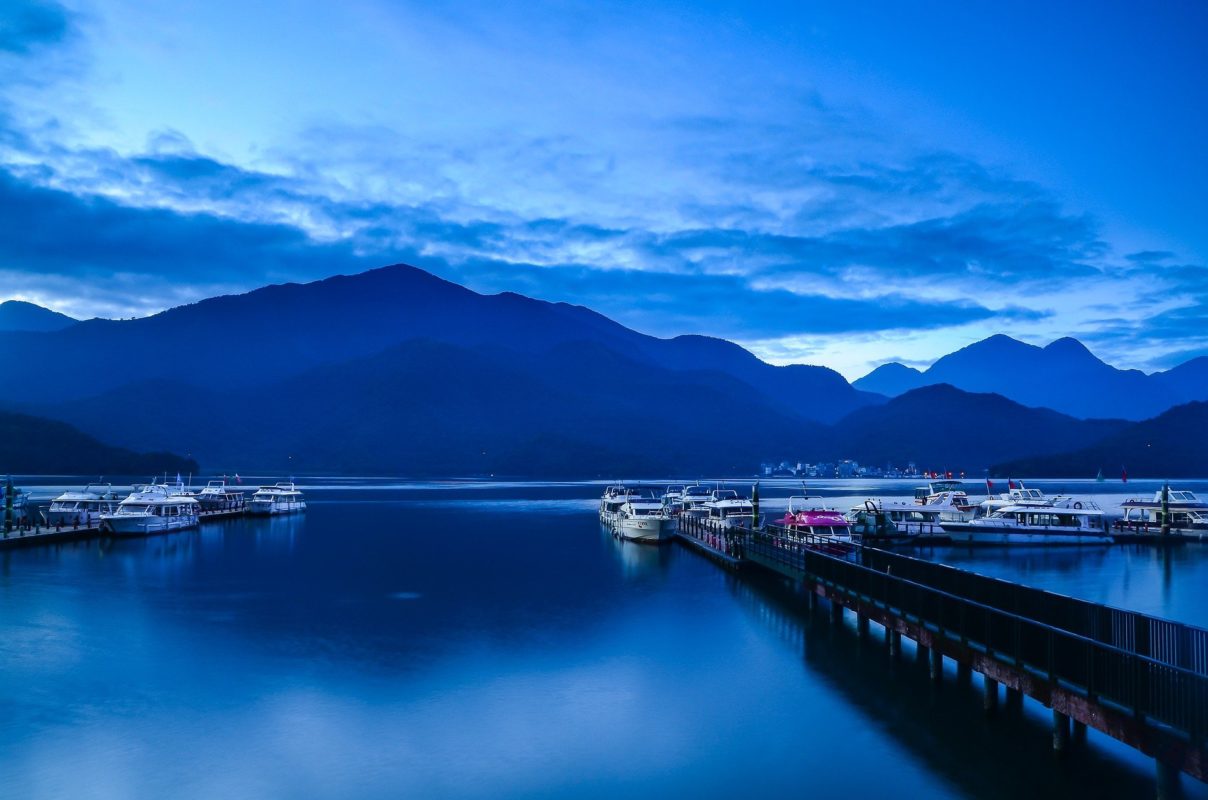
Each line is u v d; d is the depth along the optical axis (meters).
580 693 36.53
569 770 28.58
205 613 53.56
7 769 28.45
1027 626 28.06
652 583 66.00
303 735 31.58
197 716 33.50
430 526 125.62
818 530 77.62
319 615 52.94
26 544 89.06
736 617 51.97
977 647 31.14
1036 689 27.16
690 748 30.50
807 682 38.00
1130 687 23.08
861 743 30.78
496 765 29.00
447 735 31.69
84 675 38.91
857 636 44.81
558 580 67.88
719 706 34.91
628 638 46.38
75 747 30.33
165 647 44.22
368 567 76.12
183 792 26.88
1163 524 95.62
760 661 41.50
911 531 96.12
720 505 105.31
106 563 77.81
